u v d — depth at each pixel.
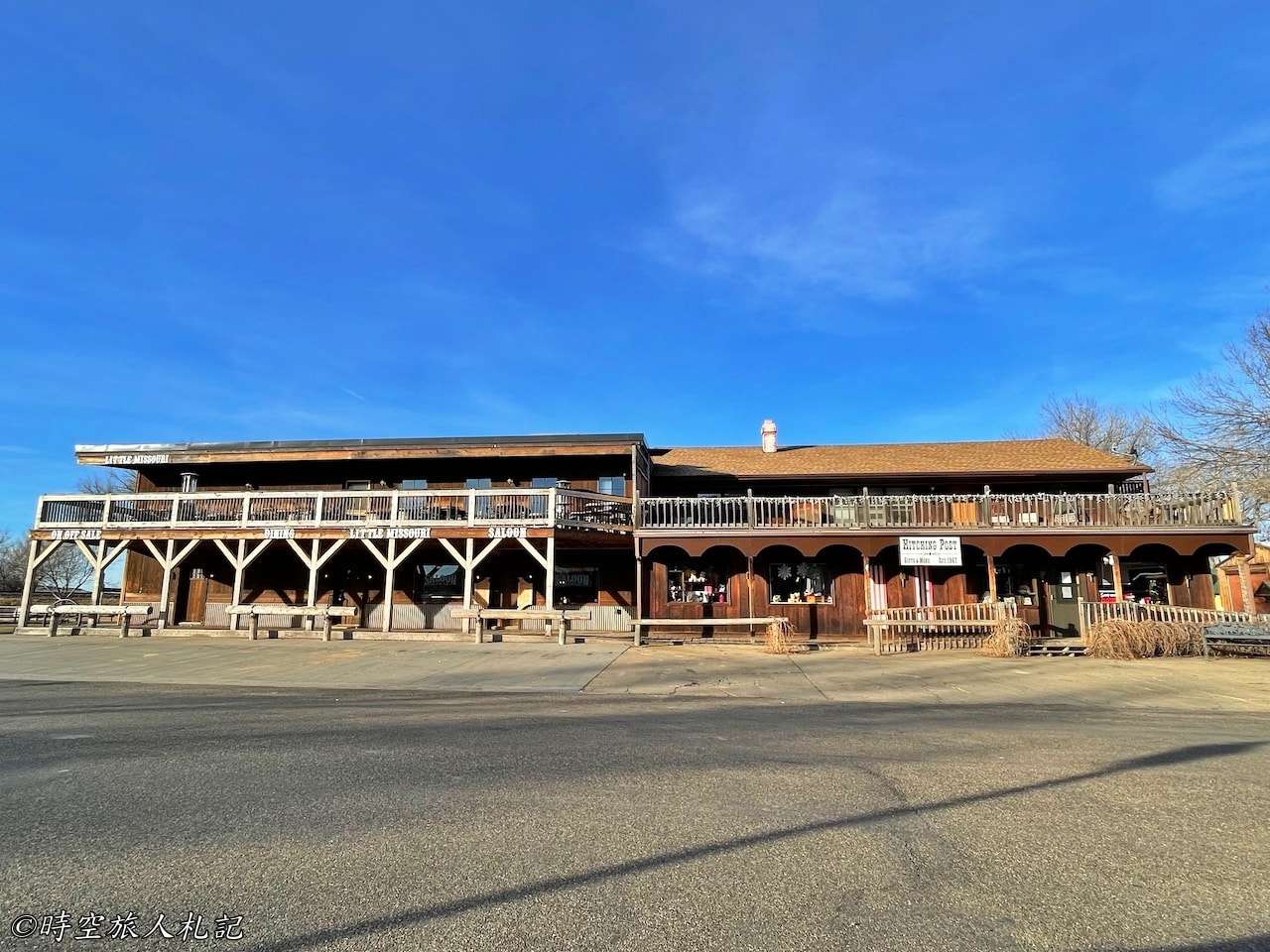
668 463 26.02
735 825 4.82
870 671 14.38
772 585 22.53
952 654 17.61
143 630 21.41
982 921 3.47
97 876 3.94
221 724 8.47
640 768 6.37
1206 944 3.26
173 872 4.00
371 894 3.73
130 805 5.17
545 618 19.22
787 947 3.22
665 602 22.61
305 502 22.50
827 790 5.68
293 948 3.18
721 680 13.21
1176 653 16.41
